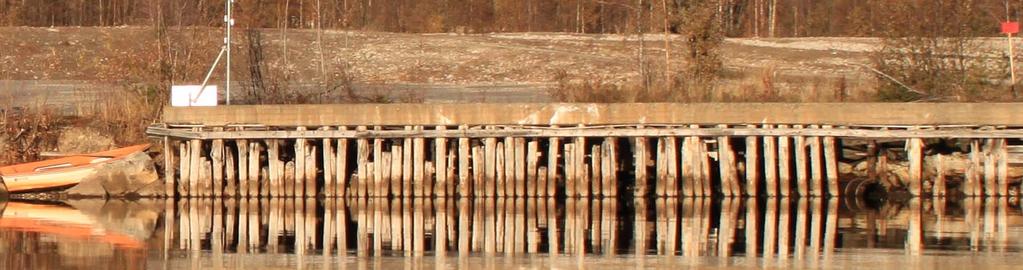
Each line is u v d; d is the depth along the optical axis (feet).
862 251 98.27
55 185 130.52
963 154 126.52
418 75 194.08
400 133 122.93
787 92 145.59
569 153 122.72
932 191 125.90
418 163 123.13
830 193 122.21
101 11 256.93
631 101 143.13
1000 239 103.35
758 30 252.83
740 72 174.91
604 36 227.61
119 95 145.89
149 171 130.41
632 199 125.80
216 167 124.98
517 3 267.59
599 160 123.13
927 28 144.66
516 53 205.98
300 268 92.38
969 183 123.03
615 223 112.47
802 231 107.76
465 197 122.93
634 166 126.31
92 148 139.13
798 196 122.11
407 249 100.22
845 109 121.29
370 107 123.24
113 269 92.32
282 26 227.61
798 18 260.83
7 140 138.92
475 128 122.93
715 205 121.90
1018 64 152.25
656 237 104.99
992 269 91.04
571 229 109.40
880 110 121.29
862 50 202.90
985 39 152.46
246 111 124.47
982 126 121.19
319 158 127.44
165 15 166.30
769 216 116.06
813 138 121.60
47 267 92.94
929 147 127.34
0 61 203.51
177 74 150.00
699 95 143.84
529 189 123.03
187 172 125.80
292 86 162.09
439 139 122.72
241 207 122.62
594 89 149.79
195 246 101.81
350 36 215.72
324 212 119.65
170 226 112.06
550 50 209.56
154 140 138.41
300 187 124.26
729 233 106.73
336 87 152.87
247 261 95.35
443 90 174.91
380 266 93.09
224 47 133.69
